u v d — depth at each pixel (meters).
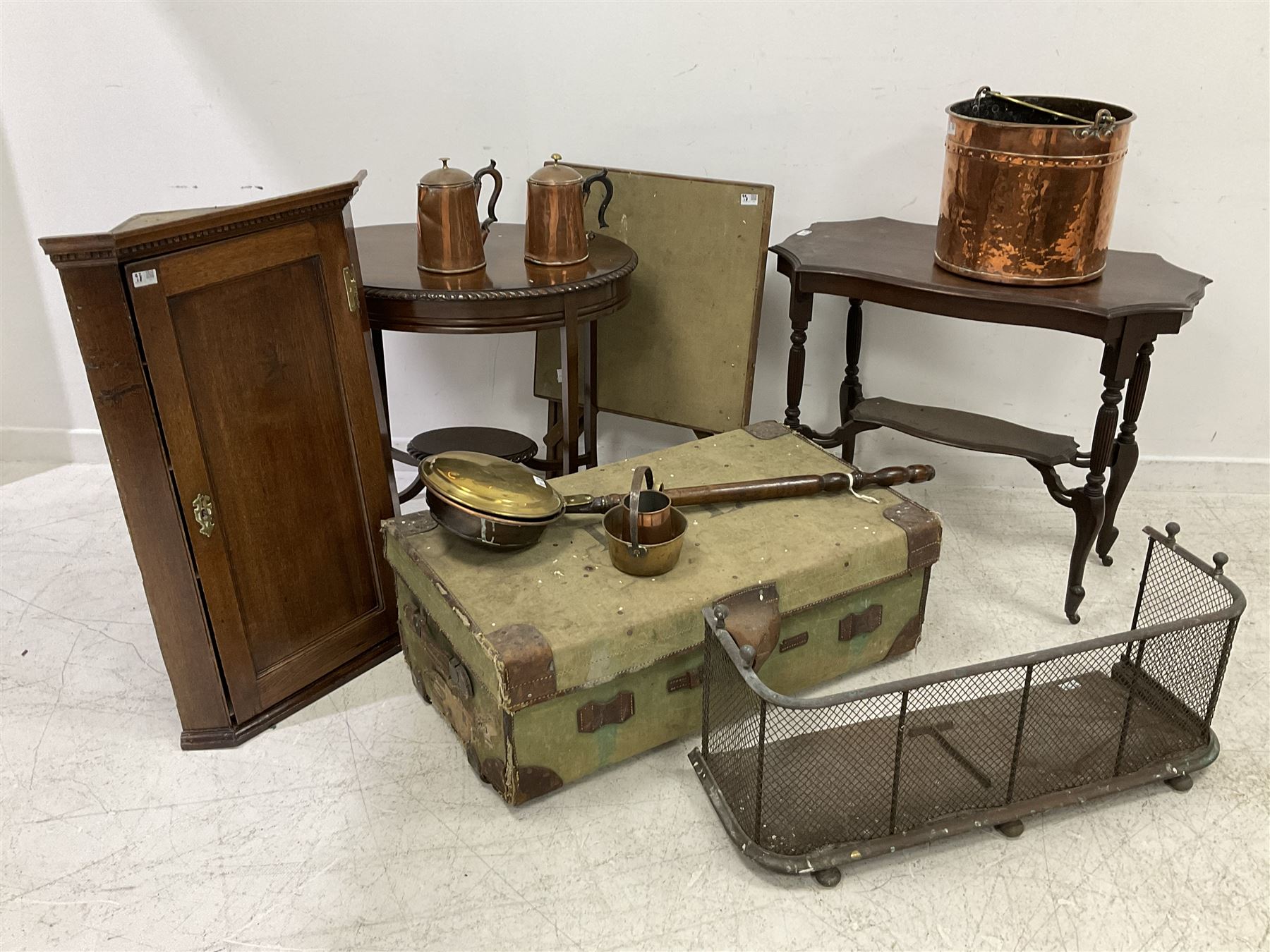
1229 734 2.47
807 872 2.03
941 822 2.11
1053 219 2.51
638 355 3.33
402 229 3.26
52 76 3.22
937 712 2.42
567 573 2.32
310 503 2.47
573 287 2.72
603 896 2.06
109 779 2.36
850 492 2.68
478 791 2.33
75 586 3.09
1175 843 2.17
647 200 3.17
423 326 2.68
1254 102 3.04
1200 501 3.55
